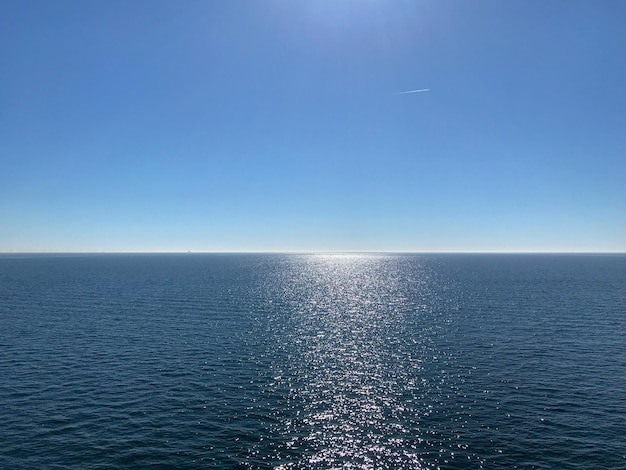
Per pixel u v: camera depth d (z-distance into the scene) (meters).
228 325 76.06
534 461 30.56
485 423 36.25
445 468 29.72
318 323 78.50
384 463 30.38
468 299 112.00
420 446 32.59
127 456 31.14
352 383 45.66
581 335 67.50
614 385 44.91
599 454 31.42
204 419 36.97
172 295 120.12
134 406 39.53
